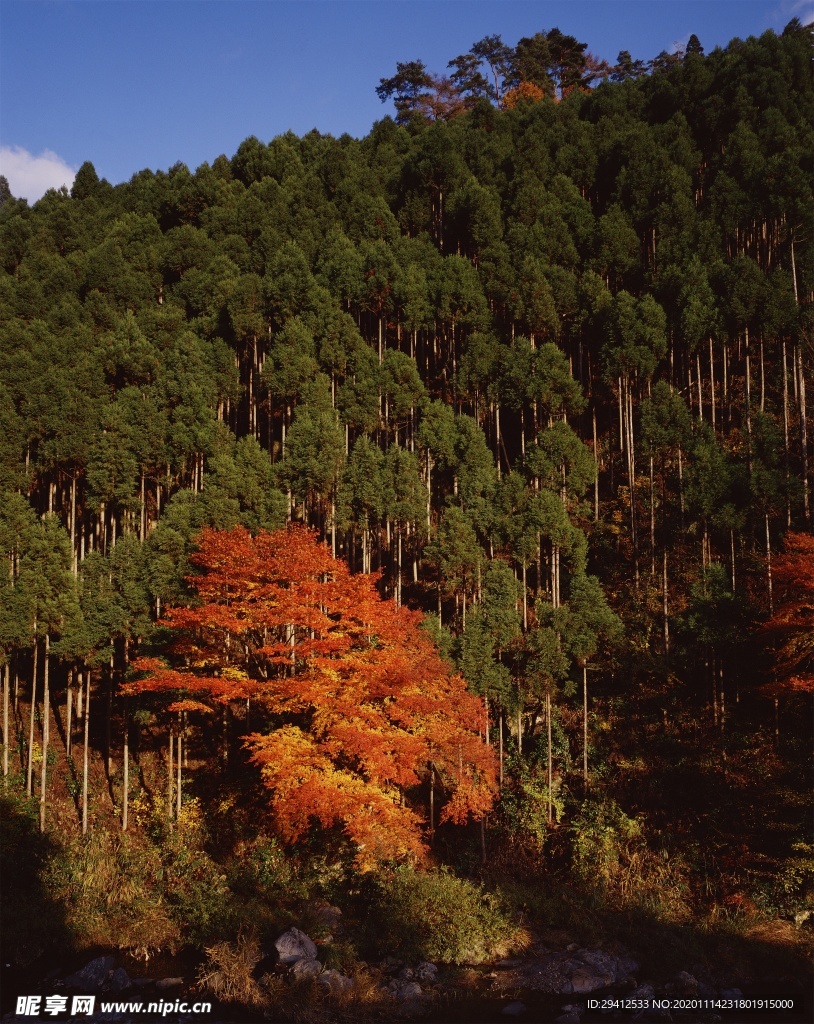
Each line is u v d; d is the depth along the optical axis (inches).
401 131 2874.0
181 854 1067.3
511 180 2230.6
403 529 1556.3
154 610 1230.9
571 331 1763.0
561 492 1435.8
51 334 1756.9
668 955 849.5
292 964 823.7
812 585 979.9
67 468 1567.4
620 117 2524.6
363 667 984.9
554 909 964.6
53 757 1258.0
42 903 952.9
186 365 1615.4
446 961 869.2
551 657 1155.3
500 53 4020.7
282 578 1053.2
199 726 1328.7
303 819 954.1
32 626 1171.9
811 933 890.1
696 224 1882.4
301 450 1432.1
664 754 1187.3
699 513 1321.4
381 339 1823.3
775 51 2442.2
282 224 2219.5
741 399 1684.3
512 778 1193.4
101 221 2524.6
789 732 1147.9
